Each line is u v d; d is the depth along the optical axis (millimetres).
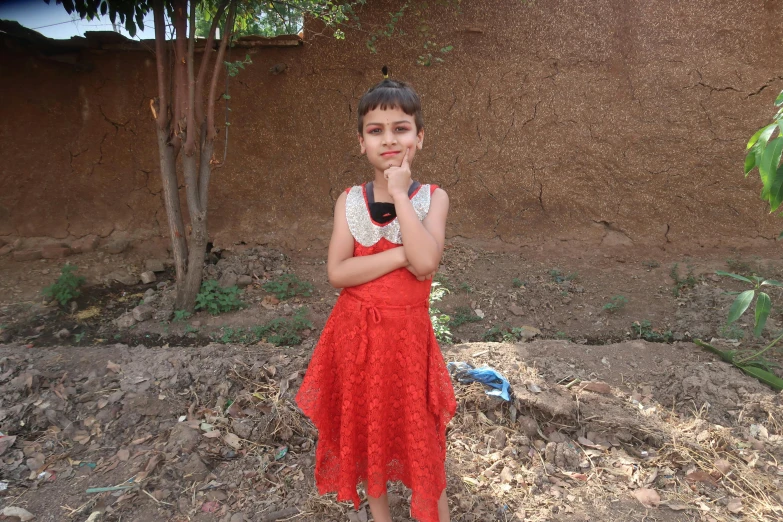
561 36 5250
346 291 1964
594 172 5434
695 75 5137
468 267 5340
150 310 4555
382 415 1911
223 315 4535
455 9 5277
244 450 2807
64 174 5691
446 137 5543
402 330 1883
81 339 4188
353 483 1971
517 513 2389
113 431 2947
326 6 4383
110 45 5289
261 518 2373
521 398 2998
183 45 4141
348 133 5566
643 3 5086
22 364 3391
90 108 5582
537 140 5457
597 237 5512
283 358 3533
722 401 3082
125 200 5750
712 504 2439
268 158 5664
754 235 5270
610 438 2865
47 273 5234
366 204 1916
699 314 4395
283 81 5500
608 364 3490
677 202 5352
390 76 5426
